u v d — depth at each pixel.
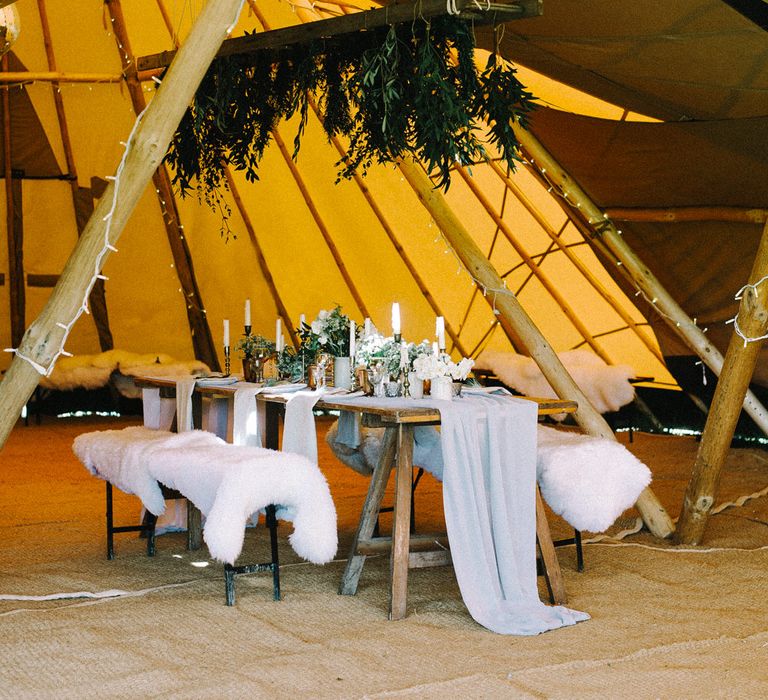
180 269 7.44
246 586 3.29
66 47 6.67
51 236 7.39
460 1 3.04
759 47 3.41
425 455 3.62
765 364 5.57
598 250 5.71
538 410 3.19
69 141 7.04
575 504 3.19
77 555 3.74
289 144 6.88
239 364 7.73
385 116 3.24
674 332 5.95
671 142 4.56
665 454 6.20
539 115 4.87
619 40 3.71
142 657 2.58
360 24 3.29
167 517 4.12
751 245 4.98
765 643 2.68
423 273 7.34
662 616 2.95
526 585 3.03
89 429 7.32
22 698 2.29
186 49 2.67
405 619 2.93
